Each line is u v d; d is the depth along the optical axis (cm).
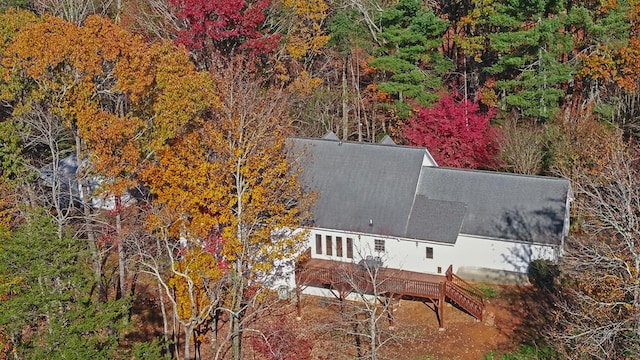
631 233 3120
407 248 4175
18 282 2650
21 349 2678
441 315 3909
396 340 3841
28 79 3644
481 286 4200
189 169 3606
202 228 3653
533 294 4062
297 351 3809
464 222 4206
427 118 4894
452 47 6394
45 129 3759
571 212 4425
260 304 3934
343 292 4116
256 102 4291
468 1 6181
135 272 4006
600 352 3020
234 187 3662
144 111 3766
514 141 4875
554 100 5256
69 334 2644
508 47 5266
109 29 3612
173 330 3759
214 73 4441
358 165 4372
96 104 3656
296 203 4147
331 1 6203
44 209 3036
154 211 3522
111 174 3628
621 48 5134
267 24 5888
